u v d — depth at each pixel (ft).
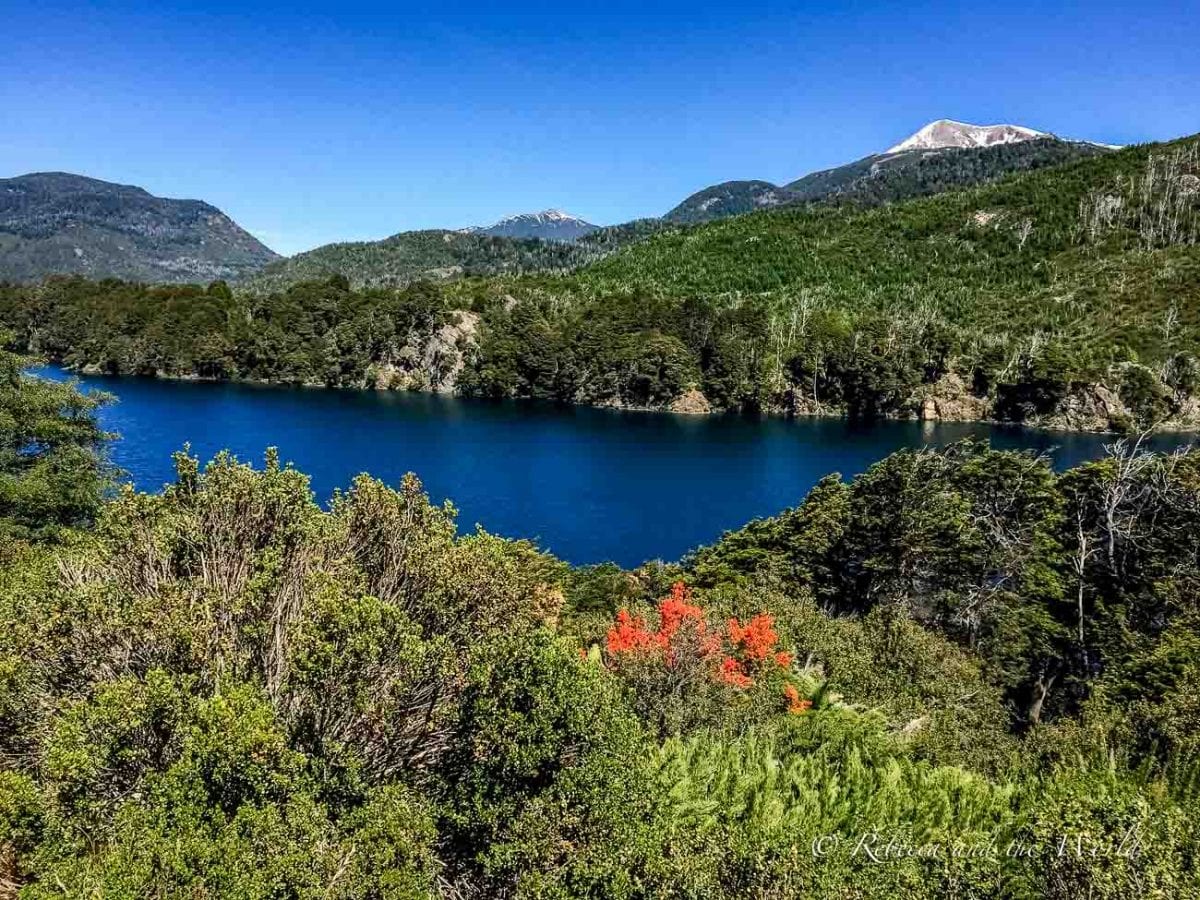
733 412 413.18
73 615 27.14
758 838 28.19
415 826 22.20
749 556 131.03
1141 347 391.65
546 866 23.93
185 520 34.09
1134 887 20.33
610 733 26.91
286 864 19.15
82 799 21.79
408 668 26.58
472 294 555.69
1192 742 39.96
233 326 474.49
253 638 28.53
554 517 205.16
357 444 278.46
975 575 118.73
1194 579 84.74
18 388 96.22
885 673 66.39
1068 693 93.56
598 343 431.84
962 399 399.03
